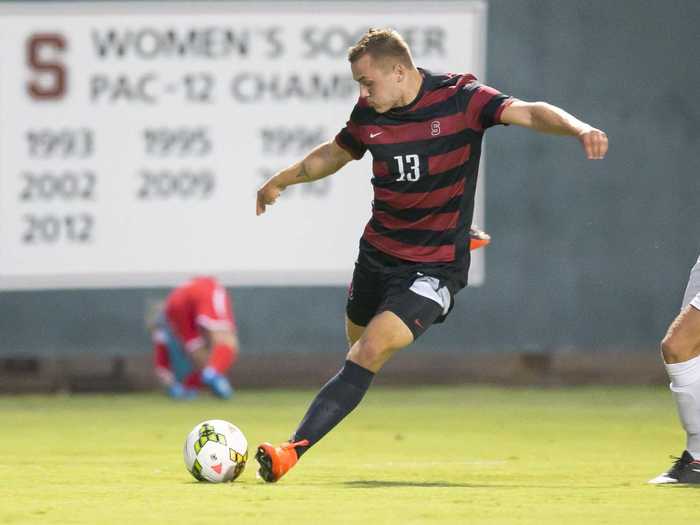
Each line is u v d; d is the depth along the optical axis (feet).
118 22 179.52
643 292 189.37
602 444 118.01
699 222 189.37
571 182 188.03
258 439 122.83
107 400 179.93
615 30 187.11
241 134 180.45
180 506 62.54
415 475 85.40
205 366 180.04
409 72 73.97
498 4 184.03
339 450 111.65
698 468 75.51
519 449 112.68
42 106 179.22
